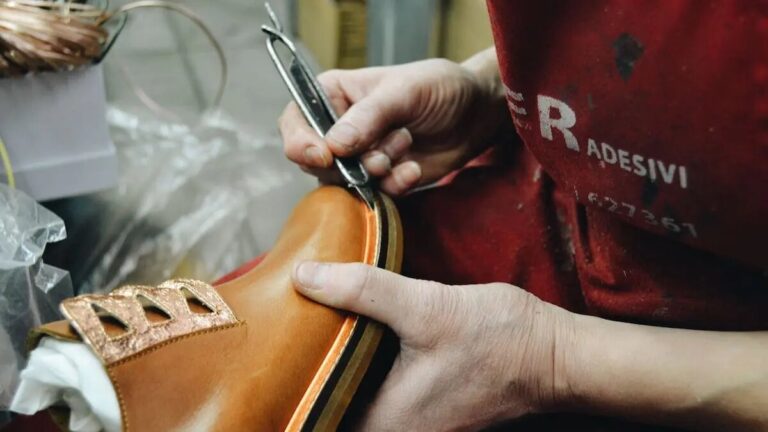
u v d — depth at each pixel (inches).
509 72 16.5
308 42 62.2
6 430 20.4
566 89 15.5
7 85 29.4
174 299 15.8
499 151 24.7
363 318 17.0
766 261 15.0
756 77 12.7
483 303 17.0
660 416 16.4
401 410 17.3
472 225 22.5
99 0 34.0
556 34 15.0
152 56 58.6
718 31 12.7
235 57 59.6
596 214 18.9
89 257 37.6
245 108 53.0
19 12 28.3
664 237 17.2
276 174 45.9
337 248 18.3
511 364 16.9
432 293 16.8
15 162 31.5
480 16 44.1
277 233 41.6
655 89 13.9
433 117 23.1
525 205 22.3
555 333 16.9
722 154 13.7
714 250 15.7
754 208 14.0
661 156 14.6
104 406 13.8
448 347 16.8
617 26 13.9
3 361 21.6
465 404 17.4
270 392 15.6
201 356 15.2
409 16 46.8
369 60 51.4
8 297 22.4
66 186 33.4
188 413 14.6
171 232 40.2
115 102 51.6
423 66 23.2
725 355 15.8
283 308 16.8
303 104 21.1
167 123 49.8
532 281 21.5
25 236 23.4
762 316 16.8
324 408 16.0
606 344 16.6
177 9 48.1
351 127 20.5
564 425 18.5
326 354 16.7
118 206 41.0
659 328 17.0
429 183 25.1
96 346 13.7
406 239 22.3
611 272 19.0
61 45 29.0
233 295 17.3
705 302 17.4
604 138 15.5
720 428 16.1
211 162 46.3
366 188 20.4
